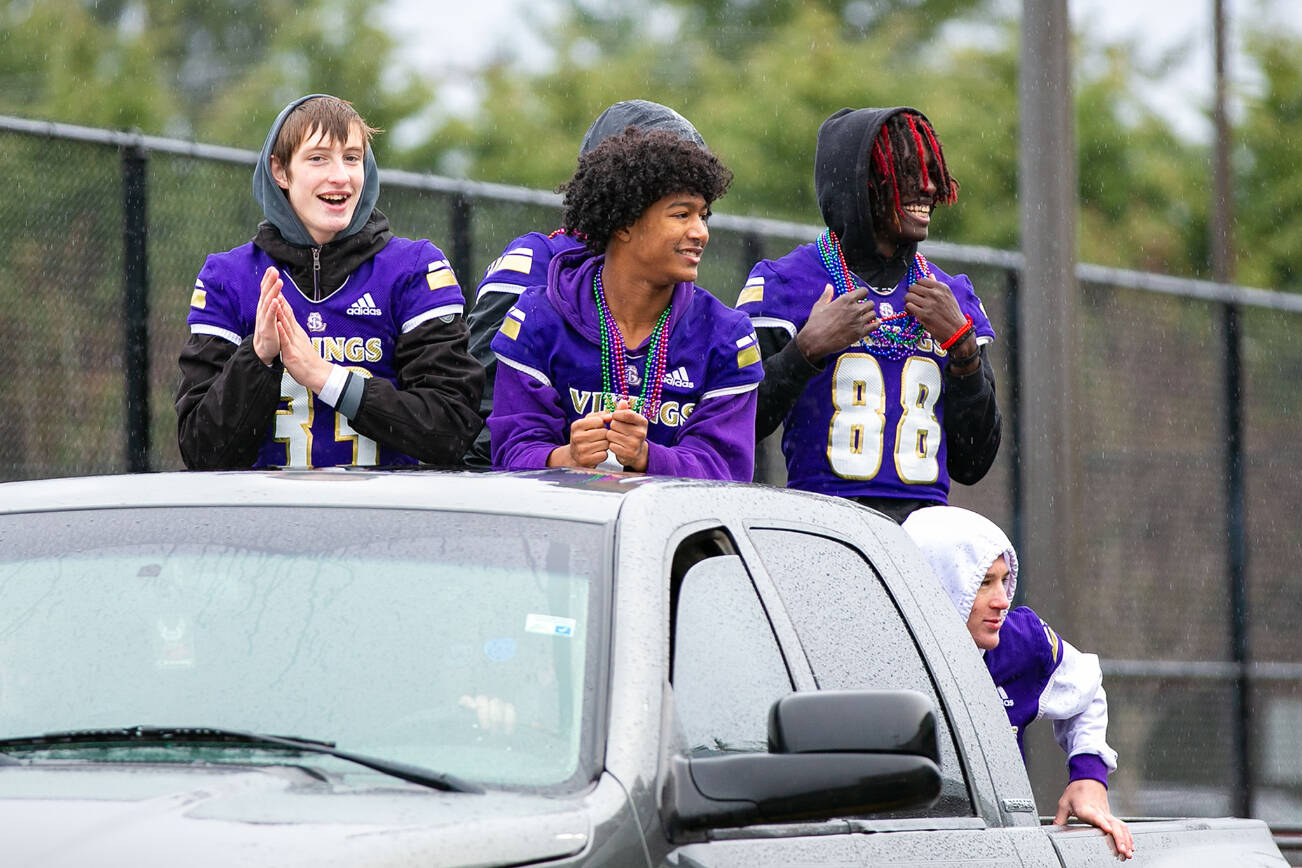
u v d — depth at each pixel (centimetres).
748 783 645
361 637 694
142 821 574
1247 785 2795
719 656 736
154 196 1862
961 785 866
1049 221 1878
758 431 1295
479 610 696
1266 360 2844
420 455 1116
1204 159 7069
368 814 594
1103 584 2711
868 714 652
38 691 698
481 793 630
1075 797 1191
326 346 1141
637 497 749
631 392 1105
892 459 1330
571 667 672
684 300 1119
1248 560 2819
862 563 877
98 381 1827
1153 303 2773
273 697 680
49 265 1806
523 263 1295
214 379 1113
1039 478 1870
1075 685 1193
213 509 768
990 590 1170
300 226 1141
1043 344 1873
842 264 1356
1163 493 2764
